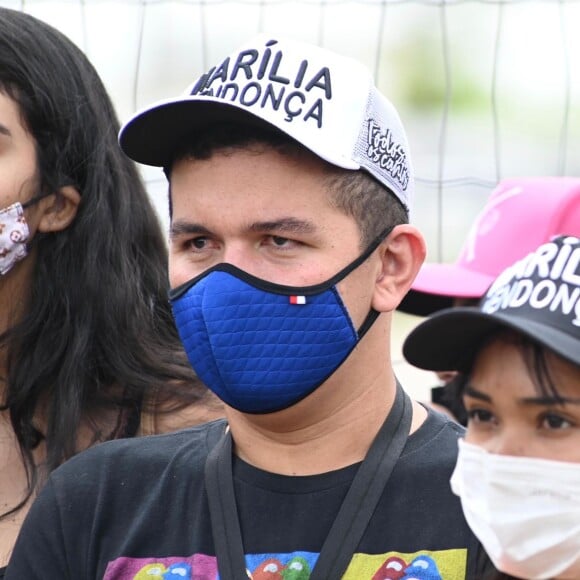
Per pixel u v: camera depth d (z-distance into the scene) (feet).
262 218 25.89
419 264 27.66
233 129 26.30
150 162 28.22
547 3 72.69
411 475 26.25
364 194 26.53
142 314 36.88
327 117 26.25
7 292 35.58
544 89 79.82
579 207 38.47
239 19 67.05
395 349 66.74
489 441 23.31
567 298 22.61
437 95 82.02
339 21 75.46
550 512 22.44
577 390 22.29
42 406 35.42
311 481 26.37
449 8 80.84
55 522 28.43
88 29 59.47
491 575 24.53
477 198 69.51
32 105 34.63
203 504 27.02
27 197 34.68
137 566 26.84
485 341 23.31
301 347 26.09
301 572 25.49
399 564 25.26
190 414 35.60
